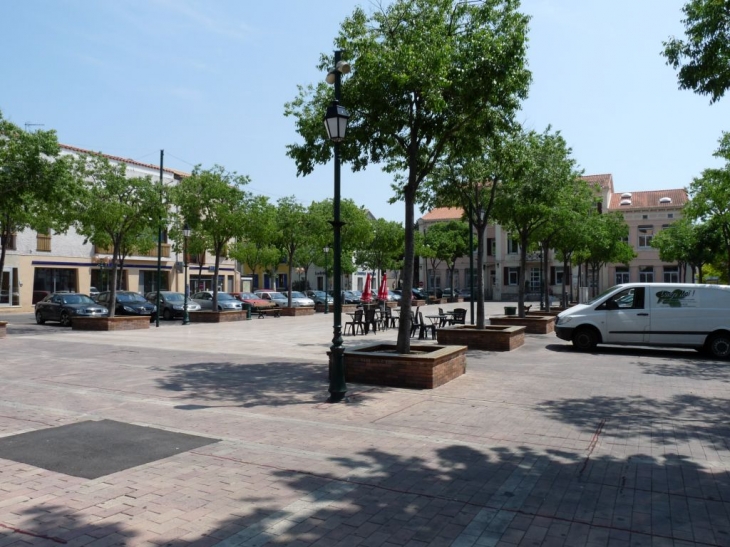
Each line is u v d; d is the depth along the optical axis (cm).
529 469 588
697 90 1072
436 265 6575
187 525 441
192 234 2758
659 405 902
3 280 3547
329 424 754
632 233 5816
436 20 1060
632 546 420
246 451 632
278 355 1444
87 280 4009
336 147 927
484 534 436
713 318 1509
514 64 1035
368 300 2734
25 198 1933
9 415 777
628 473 580
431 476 561
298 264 5156
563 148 1902
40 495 495
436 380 1020
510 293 6275
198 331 2223
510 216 2041
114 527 434
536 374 1191
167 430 712
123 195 2238
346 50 1080
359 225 3612
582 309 1641
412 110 1089
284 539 422
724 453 652
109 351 1487
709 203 2405
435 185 1664
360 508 481
